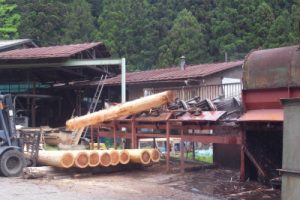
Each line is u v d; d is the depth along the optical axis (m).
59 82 28.36
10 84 28.67
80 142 19.77
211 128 12.46
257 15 36.12
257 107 11.24
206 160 16.56
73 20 40.47
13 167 13.66
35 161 14.25
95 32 40.22
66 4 42.41
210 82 22.14
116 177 13.12
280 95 10.63
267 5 36.31
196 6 40.41
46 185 11.81
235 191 10.66
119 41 39.50
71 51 21.12
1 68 22.88
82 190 11.03
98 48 23.52
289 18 34.00
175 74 23.03
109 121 15.80
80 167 13.22
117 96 26.34
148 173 13.68
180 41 35.88
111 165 13.70
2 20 45.84
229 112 12.31
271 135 11.69
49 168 13.87
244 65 11.41
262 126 11.24
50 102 28.33
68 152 13.22
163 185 11.68
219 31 37.38
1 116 13.95
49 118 28.08
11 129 14.12
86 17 41.47
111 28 40.03
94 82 26.56
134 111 14.33
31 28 39.16
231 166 14.27
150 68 38.31
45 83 28.78
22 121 22.41
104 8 43.34
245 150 11.58
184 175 13.12
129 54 39.03
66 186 11.63
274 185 10.80
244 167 11.81
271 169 11.54
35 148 14.32
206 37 37.88
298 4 33.72
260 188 10.94
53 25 39.50
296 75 10.27
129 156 13.91
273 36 33.91
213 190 10.80
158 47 38.53
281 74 10.56
